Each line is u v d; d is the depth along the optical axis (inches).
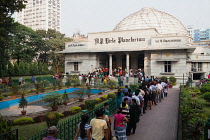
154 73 1245.7
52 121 331.9
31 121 422.0
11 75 1582.2
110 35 1422.2
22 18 4958.2
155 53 1245.1
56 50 2143.2
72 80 1119.0
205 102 643.5
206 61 1592.0
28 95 770.8
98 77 1221.7
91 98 741.3
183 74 1091.3
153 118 443.5
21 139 214.1
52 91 898.1
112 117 441.1
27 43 1930.4
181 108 375.2
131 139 313.9
